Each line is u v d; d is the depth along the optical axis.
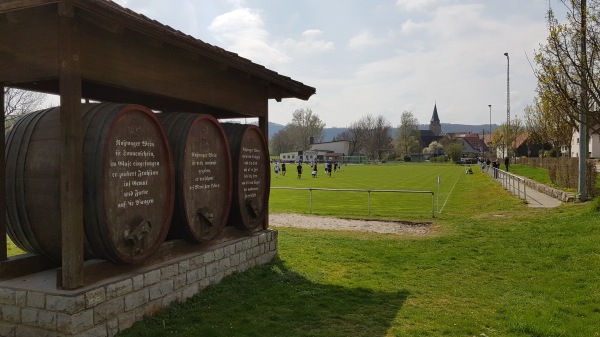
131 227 5.28
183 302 6.10
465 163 97.69
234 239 7.84
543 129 45.50
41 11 4.68
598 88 13.21
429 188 32.66
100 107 5.17
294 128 139.75
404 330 5.46
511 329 5.50
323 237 11.88
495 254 9.80
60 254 5.30
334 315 5.96
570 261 8.83
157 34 5.17
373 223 14.78
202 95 6.79
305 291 6.98
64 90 4.54
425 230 13.31
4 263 5.16
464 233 12.37
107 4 4.41
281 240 11.34
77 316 4.49
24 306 4.66
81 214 4.70
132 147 5.31
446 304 6.58
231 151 7.70
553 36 13.30
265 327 5.42
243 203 7.88
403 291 7.20
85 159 4.84
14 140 5.31
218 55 6.36
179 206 6.19
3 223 5.31
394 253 9.99
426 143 161.50
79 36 4.68
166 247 6.09
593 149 67.19
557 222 13.05
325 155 121.88
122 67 5.26
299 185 36.06
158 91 5.84
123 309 5.09
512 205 18.72
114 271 5.21
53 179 4.93
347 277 8.02
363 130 138.88
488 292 7.21
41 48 4.71
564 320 5.79
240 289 6.89
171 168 5.88
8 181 5.19
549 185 25.41
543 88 15.45
